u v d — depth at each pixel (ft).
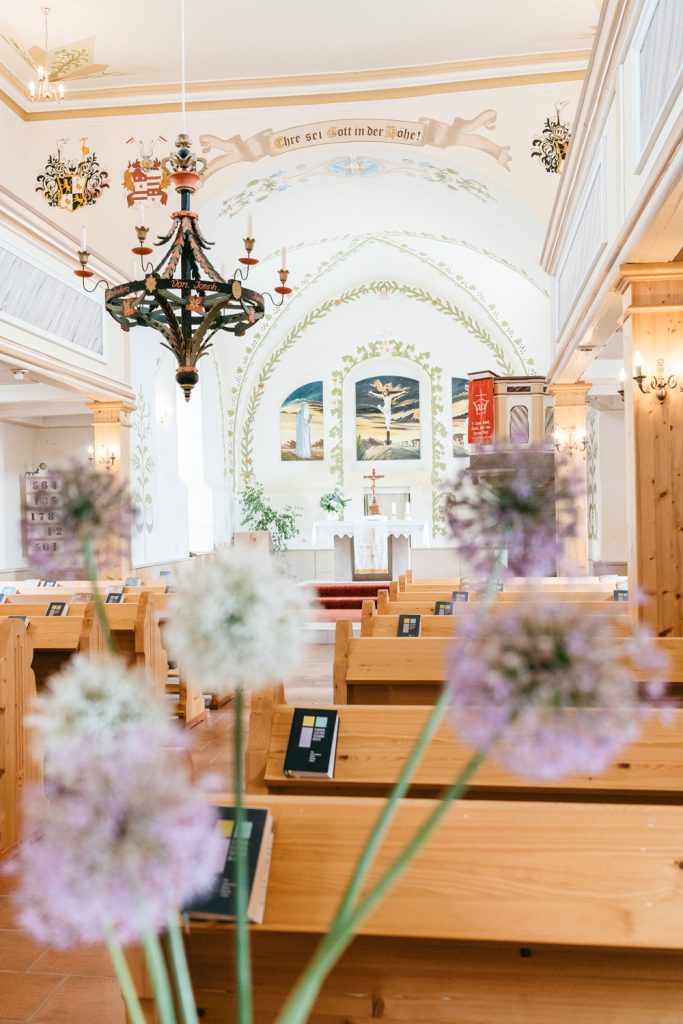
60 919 1.98
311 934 5.31
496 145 33.01
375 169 36.76
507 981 5.22
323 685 25.93
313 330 56.70
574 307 25.03
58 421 42.88
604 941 4.77
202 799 2.16
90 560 2.96
